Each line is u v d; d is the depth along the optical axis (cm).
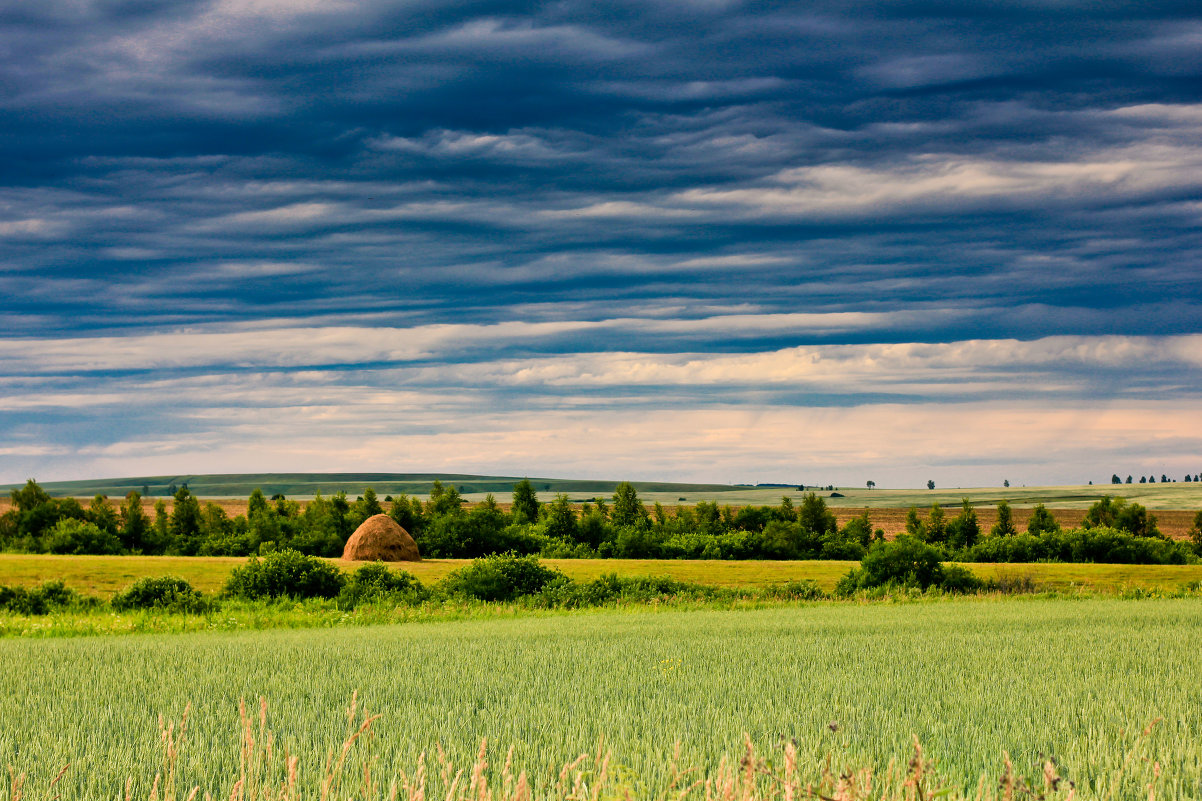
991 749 674
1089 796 526
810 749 642
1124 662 1337
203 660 1482
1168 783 556
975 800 489
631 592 3619
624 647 1661
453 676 1216
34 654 1628
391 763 622
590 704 935
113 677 1252
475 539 6153
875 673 1218
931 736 730
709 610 3269
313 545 6381
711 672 1249
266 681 1180
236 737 733
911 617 2533
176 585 3306
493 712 873
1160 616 2442
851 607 3222
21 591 3169
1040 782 528
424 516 7562
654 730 760
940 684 1091
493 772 586
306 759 628
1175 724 781
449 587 3631
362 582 3578
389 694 1037
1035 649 1548
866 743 696
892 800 460
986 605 3158
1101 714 845
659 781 538
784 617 2683
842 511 15825
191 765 611
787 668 1283
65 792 557
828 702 945
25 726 835
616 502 8188
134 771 611
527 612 3234
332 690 1077
